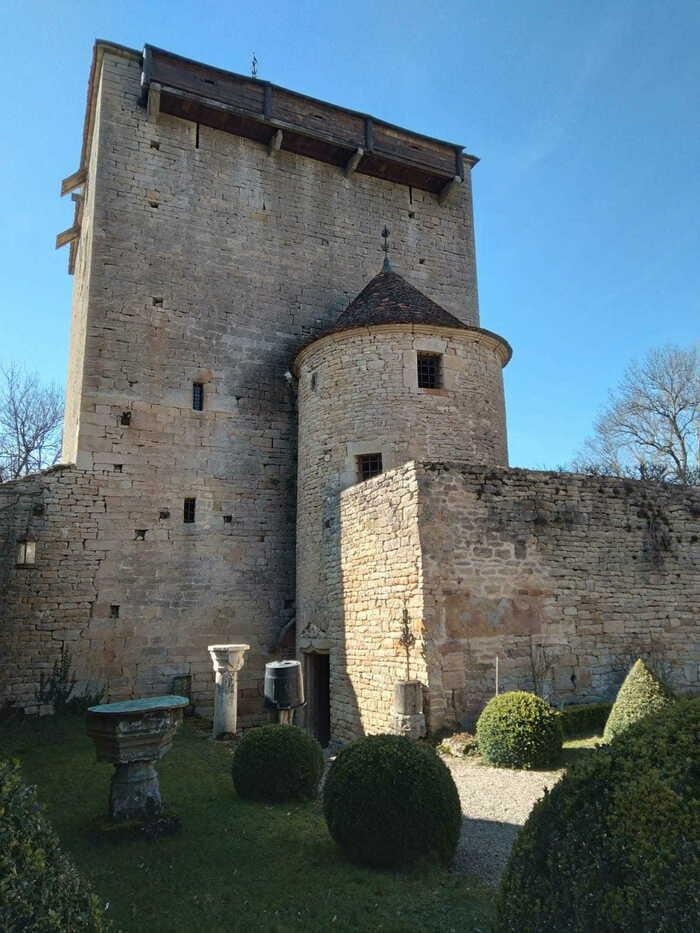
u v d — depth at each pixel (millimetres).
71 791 7840
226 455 15797
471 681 9773
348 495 12383
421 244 20094
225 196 17469
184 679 14000
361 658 11297
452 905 4730
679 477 28938
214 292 16672
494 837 6137
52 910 2699
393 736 6199
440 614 9836
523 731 8250
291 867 5484
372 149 18922
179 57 16812
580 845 2736
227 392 16188
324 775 8945
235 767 7676
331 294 18266
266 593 15445
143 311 15695
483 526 10586
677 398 30047
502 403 14891
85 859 5621
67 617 13320
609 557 11531
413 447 13289
